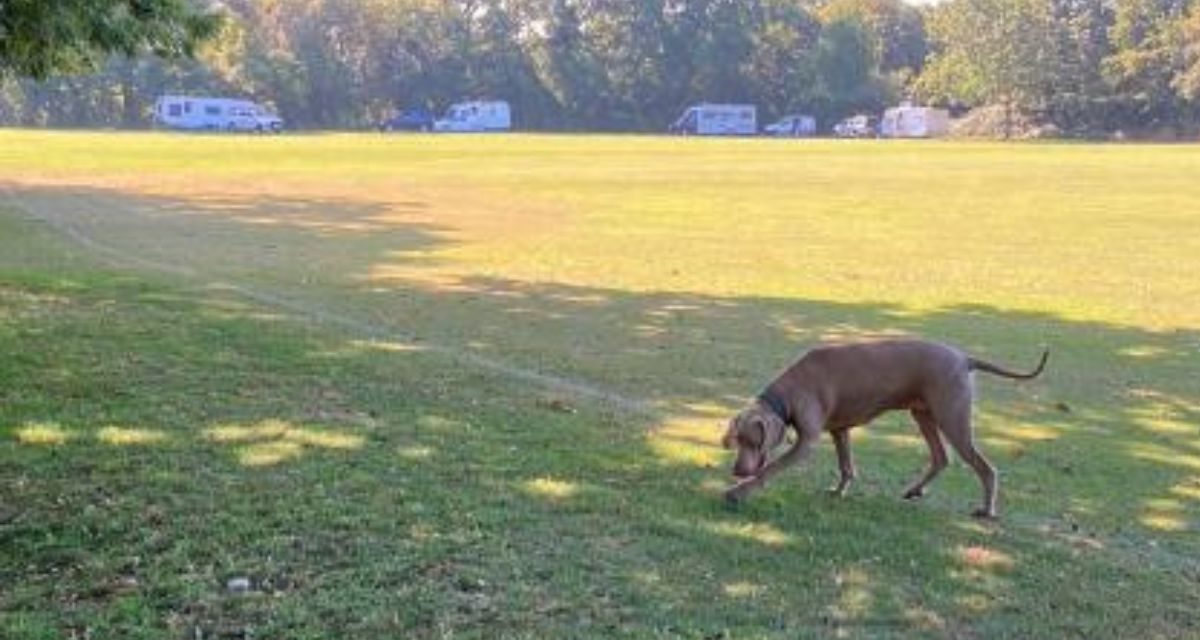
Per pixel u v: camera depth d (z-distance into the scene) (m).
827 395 7.99
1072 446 10.45
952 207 34.28
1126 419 11.48
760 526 7.85
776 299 18.27
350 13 119.75
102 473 8.48
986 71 114.12
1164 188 41.78
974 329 16.12
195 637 6.14
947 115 116.69
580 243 25.12
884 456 9.78
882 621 6.51
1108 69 109.56
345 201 34.50
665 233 27.16
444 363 12.80
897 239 26.56
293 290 18.09
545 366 13.01
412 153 60.47
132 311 15.18
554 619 6.36
